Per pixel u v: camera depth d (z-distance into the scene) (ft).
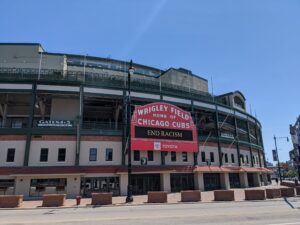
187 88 158.61
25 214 59.57
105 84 122.52
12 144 107.55
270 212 55.98
